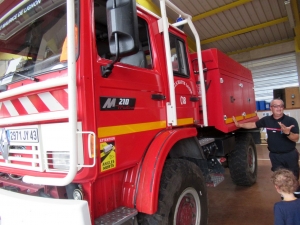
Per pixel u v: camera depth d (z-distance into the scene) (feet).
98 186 5.57
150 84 6.91
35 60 6.17
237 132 14.49
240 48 36.68
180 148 8.54
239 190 13.92
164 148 6.47
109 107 5.49
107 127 5.39
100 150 5.17
